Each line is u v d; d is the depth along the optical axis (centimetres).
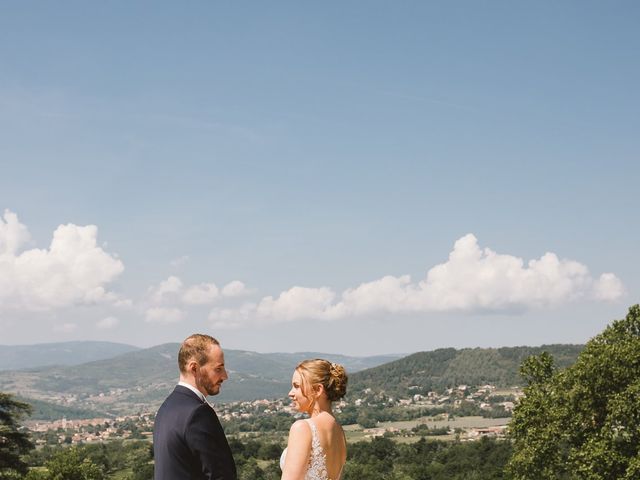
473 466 12369
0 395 4728
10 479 4653
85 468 7400
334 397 633
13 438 4738
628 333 3984
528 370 4138
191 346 605
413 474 12925
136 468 11900
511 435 3984
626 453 3322
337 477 624
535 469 3722
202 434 576
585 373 3556
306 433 609
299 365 638
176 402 590
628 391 3306
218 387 612
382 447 15850
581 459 3416
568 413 3584
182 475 570
